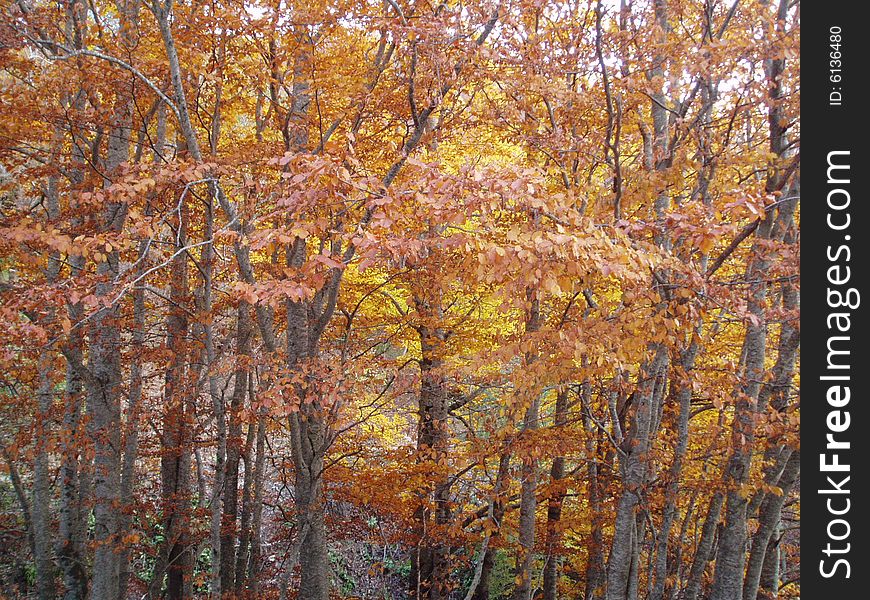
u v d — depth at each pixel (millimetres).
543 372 5258
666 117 6609
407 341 11008
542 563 11523
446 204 3664
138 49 6312
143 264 7051
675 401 8258
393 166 5852
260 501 10125
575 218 3814
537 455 6805
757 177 7312
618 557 6387
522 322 9023
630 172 6094
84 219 6789
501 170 4012
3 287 5121
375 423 10711
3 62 5465
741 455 6180
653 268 4113
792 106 5219
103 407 7410
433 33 4918
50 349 5832
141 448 9289
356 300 9477
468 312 9688
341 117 6547
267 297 4160
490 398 9758
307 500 6617
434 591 9375
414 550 9664
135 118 7484
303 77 5898
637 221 4277
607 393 7375
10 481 11773
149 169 5254
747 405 5879
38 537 8375
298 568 10680
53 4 6949
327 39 6031
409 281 8055
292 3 5535
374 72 6324
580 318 6859
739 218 4965
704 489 6855
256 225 5664
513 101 6430
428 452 7703
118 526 7684
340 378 5641
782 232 5668
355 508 10039
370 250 3822
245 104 7715
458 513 10273
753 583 6684
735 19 6191
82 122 6242
